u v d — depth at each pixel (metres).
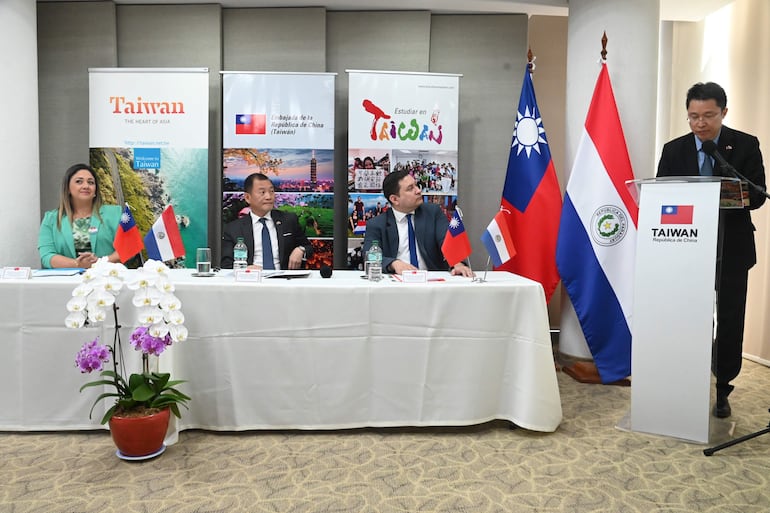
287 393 2.61
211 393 2.59
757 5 4.21
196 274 2.91
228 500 2.01
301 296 2.58
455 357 2.65
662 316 2.63
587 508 1.99
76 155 4.70
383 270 3.21
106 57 4.59
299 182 4.43
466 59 4.81
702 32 4.86
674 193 2.56
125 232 2.86
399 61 4.72
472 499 2.05
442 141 4.45
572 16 4.04
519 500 2.05
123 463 2.31
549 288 4.05
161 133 4.38
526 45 4.80
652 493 2.11
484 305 2.65
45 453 2.40
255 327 2.57
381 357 2.63
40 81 4.64
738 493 2.11
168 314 2.31
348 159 4.42
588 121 3.77
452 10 4.69
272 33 4.65
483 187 4.88
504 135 4.86
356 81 4.39
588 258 3.75
